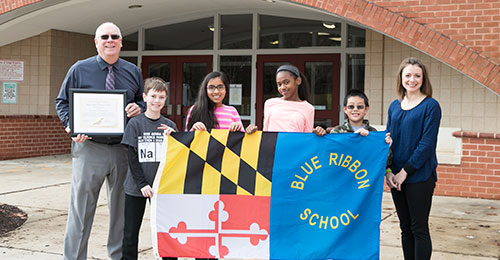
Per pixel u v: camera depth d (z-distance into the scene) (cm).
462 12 739
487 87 727
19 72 1223
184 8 1172
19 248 518
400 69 421
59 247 523
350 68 1122
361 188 399
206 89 450
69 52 1245
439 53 745
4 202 729
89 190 441
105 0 1041
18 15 1001
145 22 1254
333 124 1125
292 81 435
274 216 402
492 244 545
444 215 673
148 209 704
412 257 421
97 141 435
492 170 777
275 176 404
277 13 1167
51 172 999
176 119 1250
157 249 400
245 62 1199
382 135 401
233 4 1144
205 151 406
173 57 1250
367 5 775
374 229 396
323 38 1140
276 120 434
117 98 430
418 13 756
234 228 403
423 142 398
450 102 852
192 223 402
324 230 399
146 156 411
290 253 399
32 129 1198
